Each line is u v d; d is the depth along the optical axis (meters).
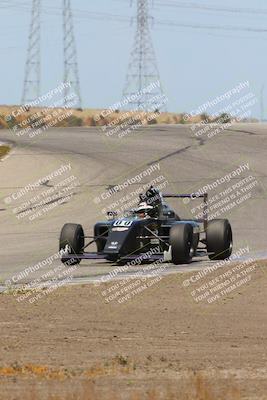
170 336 48.47
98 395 32.91
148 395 32.34
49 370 38.56
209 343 46.34
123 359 40.72
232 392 32.88
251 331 50.34
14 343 46.09
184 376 37.12
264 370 38.56
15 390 34.12
